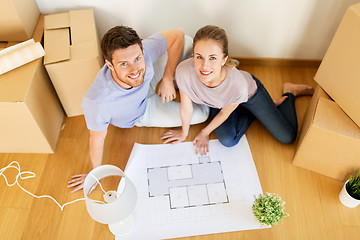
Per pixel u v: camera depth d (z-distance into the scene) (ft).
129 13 5.70
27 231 4.64
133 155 5.31
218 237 4.58
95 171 3.85
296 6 5.45
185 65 4.56
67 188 5.02
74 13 5.45
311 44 6.07
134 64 3.67
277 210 4.29
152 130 5.64
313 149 4.82
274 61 6.42
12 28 5.02
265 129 5.66
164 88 5.08
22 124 4.70
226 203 4.86
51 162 5.28
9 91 4.41
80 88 5.25
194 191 4.98
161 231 4.62
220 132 5.32
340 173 4.99
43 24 5.44
